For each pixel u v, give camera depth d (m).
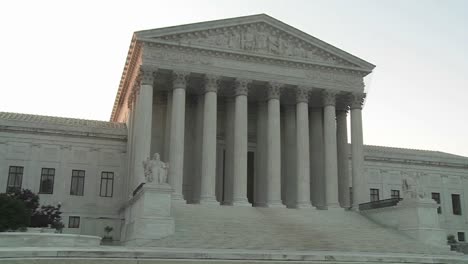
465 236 90.19
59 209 63.75
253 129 74.38
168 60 61.91
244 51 64.81
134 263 24.70
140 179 57.09
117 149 71.56
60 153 69.00
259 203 68.19
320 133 74.12
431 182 90.25
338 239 47.31
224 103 72.94
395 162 88.50
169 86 66.25
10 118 69.44
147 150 58.62
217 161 71.19
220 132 72.00
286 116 73.69
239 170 61.97
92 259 24.50
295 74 67.31
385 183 86.88
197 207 55.00
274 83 65.81
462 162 93.25
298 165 65.12
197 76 63.84
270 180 63.25
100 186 69.69
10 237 34.88
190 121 70.94
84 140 70.50
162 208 44.00
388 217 56.50
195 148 68.56
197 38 63.78
